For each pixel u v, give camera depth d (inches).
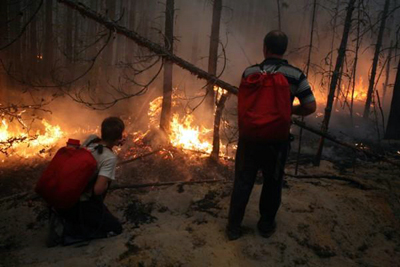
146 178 180.2
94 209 110.6
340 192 161.8
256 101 100.9
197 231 118.9
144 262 100.6
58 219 110.8
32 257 104.3
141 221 132.7
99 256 101.9
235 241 113.9
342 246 123.3
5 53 290.2
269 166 108.7
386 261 117.7
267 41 109.0
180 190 159.6
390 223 143.7
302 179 179.3
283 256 110.2
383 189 169.2
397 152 253.6
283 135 100.8
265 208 116.3
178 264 101.3
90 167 102.6
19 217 130.5
